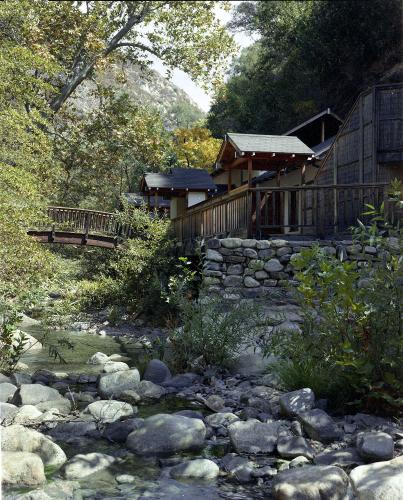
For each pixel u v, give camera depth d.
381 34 10.88
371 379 4.45
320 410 4.29
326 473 3.16
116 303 14.05
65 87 18.47
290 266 9.07
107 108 21.70
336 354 4.63
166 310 12.07
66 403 5.13
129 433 4.19
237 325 6.89
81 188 23.61
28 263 8.50
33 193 9.02
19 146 10.07
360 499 2.99
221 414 4.69
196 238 11.91
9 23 12.18
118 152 22.62
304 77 14.11
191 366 6.78
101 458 3.64
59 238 19.05
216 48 14.55
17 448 3.64
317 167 16.66
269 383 5.80
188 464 3.51
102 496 3.08
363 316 4.51
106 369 6.91
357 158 13.82
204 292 8.64
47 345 9.23
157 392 5.66
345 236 9.66
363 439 3.68
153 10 9.87
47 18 13.21
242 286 9.05
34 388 5.28
